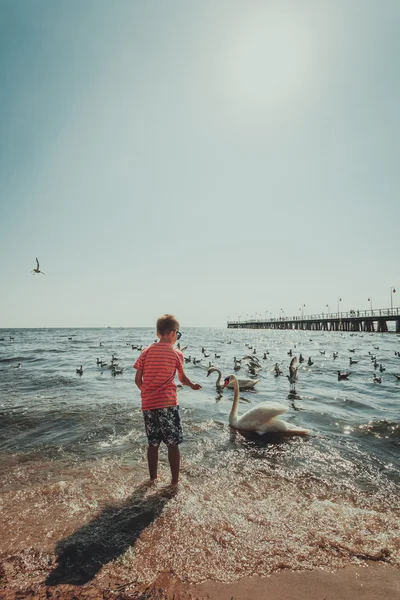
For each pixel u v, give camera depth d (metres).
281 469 4.54
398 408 8.27
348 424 6.73
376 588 2.39
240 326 179.00
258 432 6.17
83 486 3.95
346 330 83.44
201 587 2.40
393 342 43.25
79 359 23.20
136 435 5.96
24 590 2.34
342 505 3.59
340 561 2.69
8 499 3.65
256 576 2.52
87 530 3.07
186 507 3.48
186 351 32.75
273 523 3.21
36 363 20.31
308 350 32.78
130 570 2.56
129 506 3.49
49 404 8.46
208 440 5.73
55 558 2.69
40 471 4.41
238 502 3.61
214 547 2.85
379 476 4.35
